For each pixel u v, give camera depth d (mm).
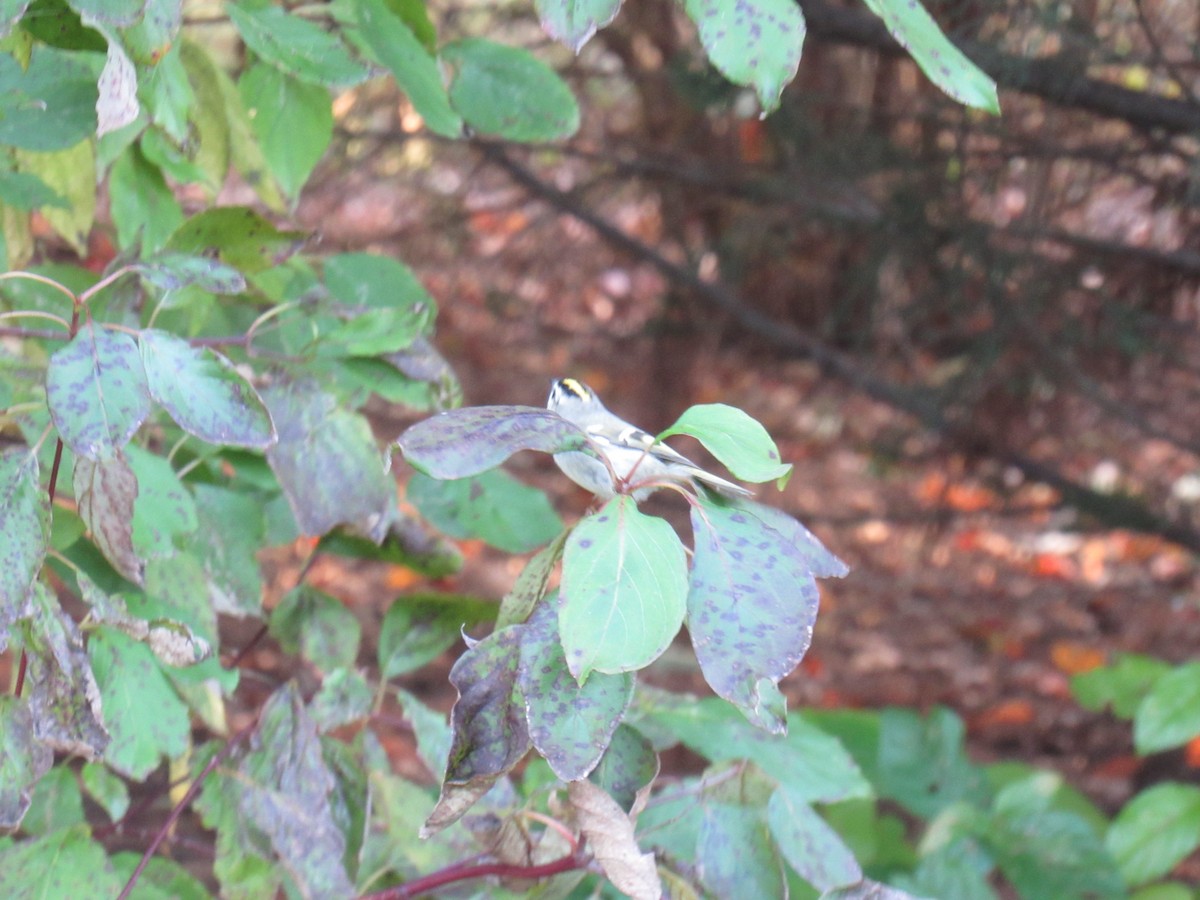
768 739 941
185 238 860
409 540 985
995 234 2285
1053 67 1965
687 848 847
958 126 2209
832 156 2338
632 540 611
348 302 1015
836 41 2125
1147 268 2301
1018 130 2164
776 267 2896
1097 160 2158
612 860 702
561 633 593
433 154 2908
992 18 1896
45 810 875
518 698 680
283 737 847
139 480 852
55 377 680
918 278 2535
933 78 687
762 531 645
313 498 870
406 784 922
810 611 627
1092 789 2834
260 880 843
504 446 642
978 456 2730
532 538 1036
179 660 768
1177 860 1208
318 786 840
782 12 657
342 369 924
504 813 838
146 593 865
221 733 948
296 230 874
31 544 706
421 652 941
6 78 837
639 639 593
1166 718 1159
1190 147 2146
